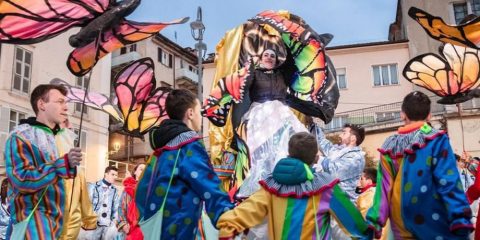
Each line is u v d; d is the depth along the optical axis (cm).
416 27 2781
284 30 593
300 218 333
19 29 376
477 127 2067
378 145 2484
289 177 338
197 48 1499
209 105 550
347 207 336
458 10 2769
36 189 352
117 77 626
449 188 337
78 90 588
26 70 2161
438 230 347
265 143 533
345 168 506
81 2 390
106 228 1025
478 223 420
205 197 325
